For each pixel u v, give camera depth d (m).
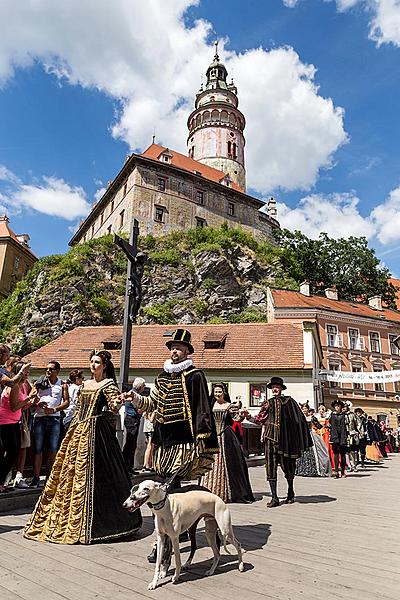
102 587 3.25
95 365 5.11
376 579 3.49
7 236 65.00
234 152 72.56
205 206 58.97
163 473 4.02
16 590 3.17
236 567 3.78
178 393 4.19
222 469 7.20
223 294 51.19
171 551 3.75
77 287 46.38
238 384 24.66
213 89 77.44
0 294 62.19
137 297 9.30
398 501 7.43
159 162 55.38
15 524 5.19
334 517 6.03
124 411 8.90
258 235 63.41
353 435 13.01
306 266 61.25
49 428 6.96
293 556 4.12
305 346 24.94
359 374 28.14
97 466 4.71
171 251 52.56
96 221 65.00
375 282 59.38
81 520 4.47
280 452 7.04
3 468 5.80
